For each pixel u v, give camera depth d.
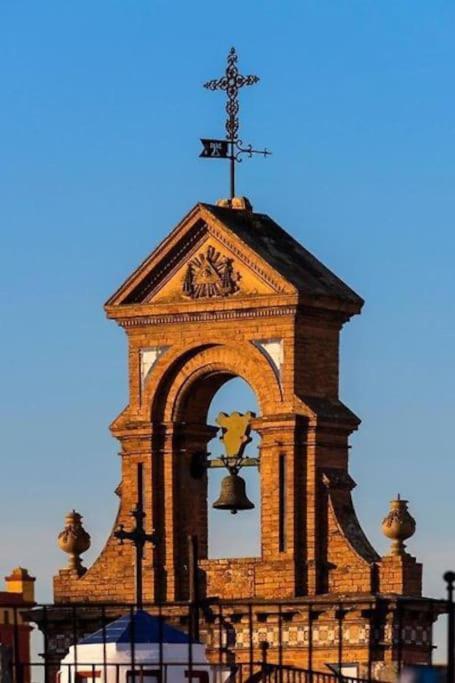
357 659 138.38
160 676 117.88
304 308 141.75
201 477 145.38
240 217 144.88
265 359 142.38
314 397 142.38
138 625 121.88
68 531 146.75
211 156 146.12
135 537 138.62
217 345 143.75
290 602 132.25
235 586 142.62
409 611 138.12
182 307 144.00
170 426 144.75
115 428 145.75
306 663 139.62
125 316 145.50
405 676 120.31
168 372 144.75
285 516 141.75
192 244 144.12
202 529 145.25
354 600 138.00
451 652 112.12
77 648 121.81
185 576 144.50
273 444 142.12
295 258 144.12
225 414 144.50
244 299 142.38
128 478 145.75
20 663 120.69
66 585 146.12
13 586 167.75
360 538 141.25
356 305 143.75
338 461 142.62
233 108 146.38
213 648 141.38
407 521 139.75
